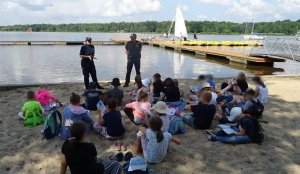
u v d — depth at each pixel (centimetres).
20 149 602
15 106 882
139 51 1165
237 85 980
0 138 650
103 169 444
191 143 639
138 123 722
